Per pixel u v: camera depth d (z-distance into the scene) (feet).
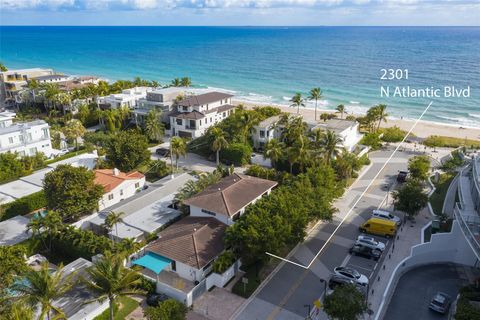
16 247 129.80
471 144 295.07
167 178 223.30
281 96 522.47
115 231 160.66
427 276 142.31
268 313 121.90
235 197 165.37
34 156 235.81
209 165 254.27
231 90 566.36
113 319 117.60
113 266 110.22
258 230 134.21
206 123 302.45
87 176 177.17
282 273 142.51
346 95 508.94
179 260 136.05
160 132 292.61
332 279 133.49
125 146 231.09
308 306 123.95
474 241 126.93
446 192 200.64
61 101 354.74
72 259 154.20
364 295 118.32
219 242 145.59
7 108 410.31
